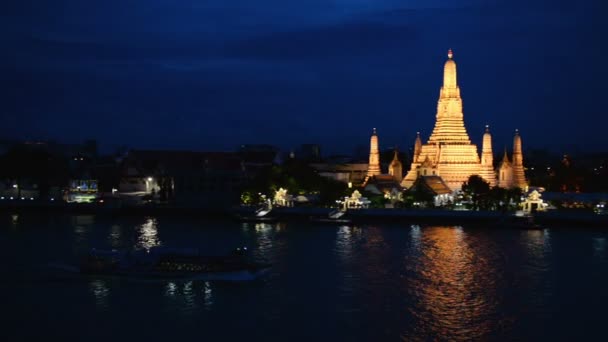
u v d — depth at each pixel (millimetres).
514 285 129000
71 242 177625
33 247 168000
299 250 166625
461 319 108375
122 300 118250
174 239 186250
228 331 102188
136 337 99688
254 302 117125
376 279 133375
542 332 102375
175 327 104000
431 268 143750
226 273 132250
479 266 146250
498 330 103062
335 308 113500
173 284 129250
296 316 109188
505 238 190875
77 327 104062
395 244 177750
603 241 184625
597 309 113750
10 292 123125
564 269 143375
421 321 106875
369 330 102750
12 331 102188
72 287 126812
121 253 139375
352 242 181125
